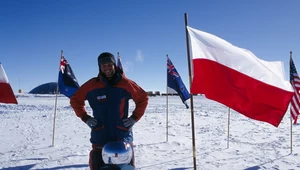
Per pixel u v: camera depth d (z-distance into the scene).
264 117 4.25
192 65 4.17
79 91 2.90
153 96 55.69
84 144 8.20
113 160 2.47
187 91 8.44
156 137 9.63
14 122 14.16
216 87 4.16
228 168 5.59
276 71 4.65
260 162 6.11
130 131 2.90
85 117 2.83
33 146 7.82
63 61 7.66
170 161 6.13
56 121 14.74
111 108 2.76
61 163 5.89
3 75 6.40
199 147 7.87
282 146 8.16
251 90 4.21
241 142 8.84
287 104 4.22
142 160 6.21
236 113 20.19
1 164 5.79
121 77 2.84
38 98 42.44
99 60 2.81
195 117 17.09
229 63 4.23
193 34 4.26
